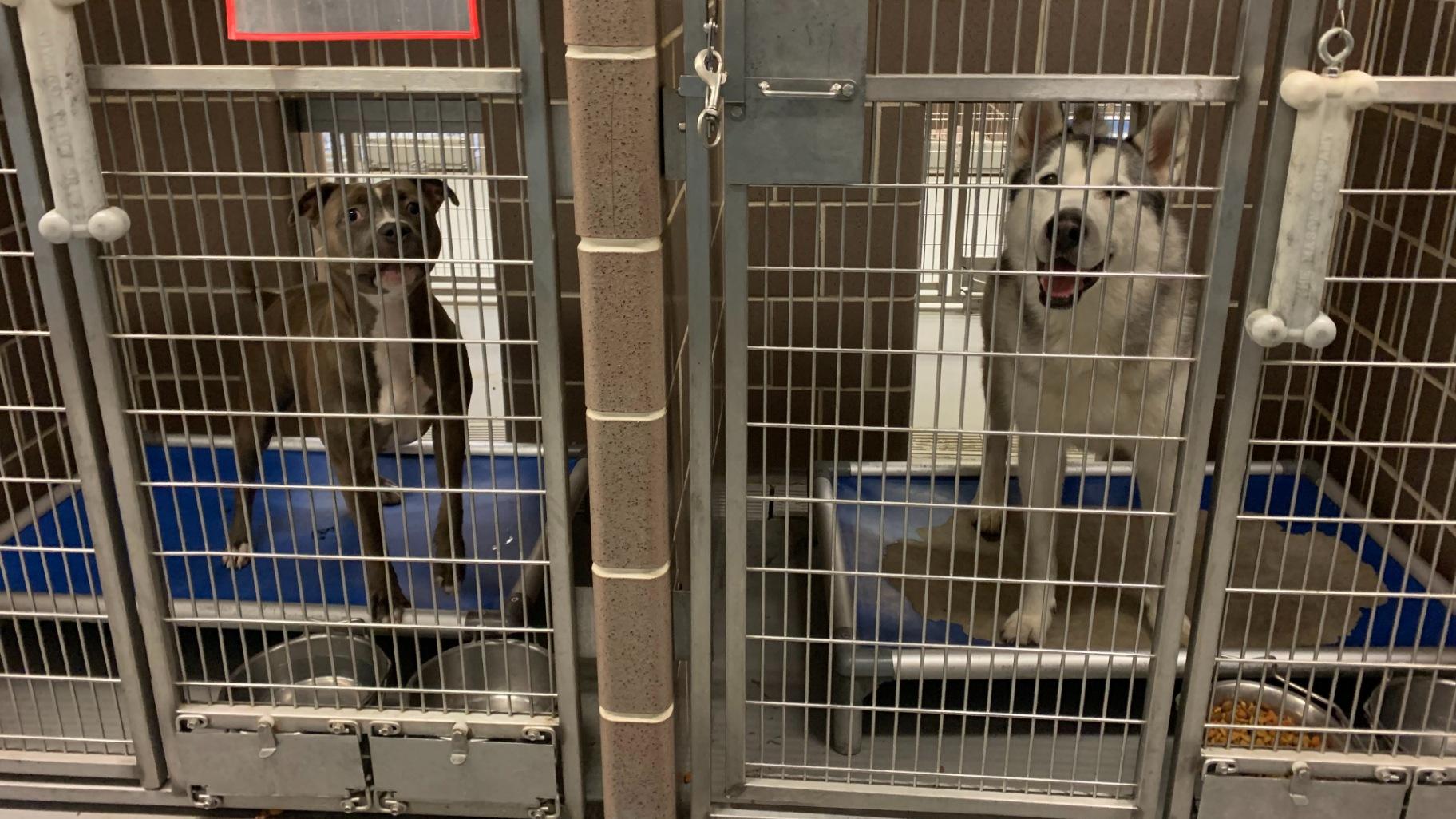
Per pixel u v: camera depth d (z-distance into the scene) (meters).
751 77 1.26
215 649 2.13
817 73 1.26
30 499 1.57
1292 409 2.62
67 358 1.45
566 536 1.49
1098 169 1.80
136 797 1.67
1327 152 1.23
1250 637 1.92
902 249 2.52
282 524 2.32
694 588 1.51
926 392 3.04
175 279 2.54
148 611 1.57
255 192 2.46
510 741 1.58
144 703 1.62
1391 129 1.95
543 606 2.10
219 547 2.22
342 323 1.93
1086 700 1.99
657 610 1.48
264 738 1.60
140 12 1.29
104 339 1.44
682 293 1.73
